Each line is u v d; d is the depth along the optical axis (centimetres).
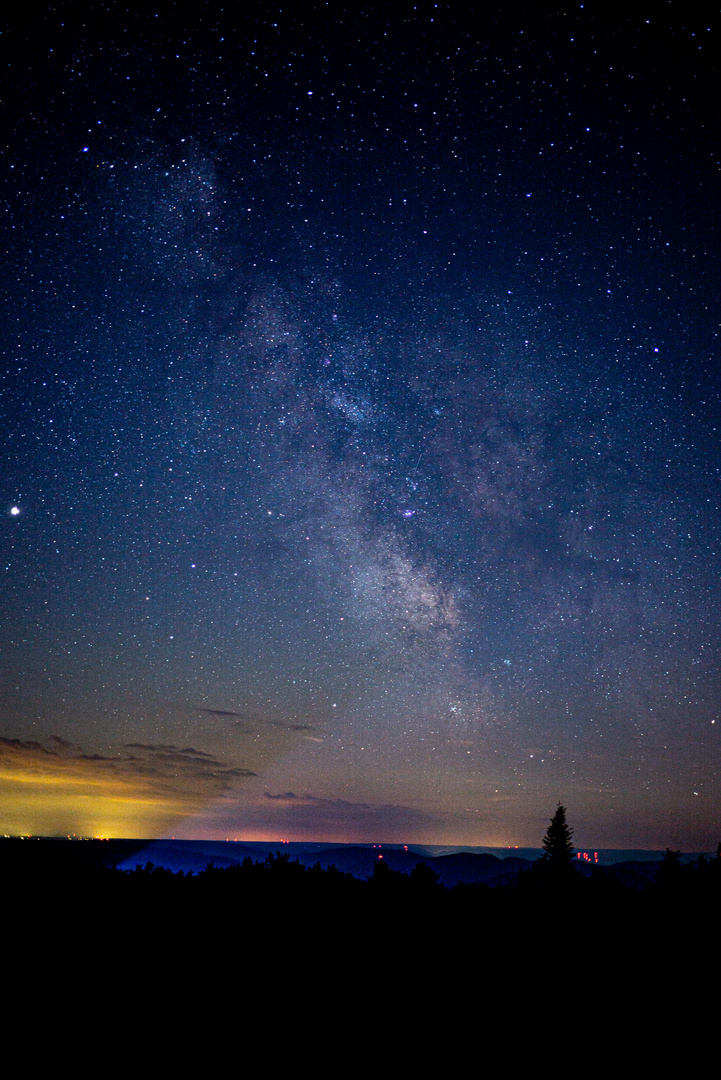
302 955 636
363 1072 484
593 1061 515
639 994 614
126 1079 454
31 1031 499
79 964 592
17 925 648
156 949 626
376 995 585
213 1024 527
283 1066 482
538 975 636
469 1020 561
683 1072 507
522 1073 497
